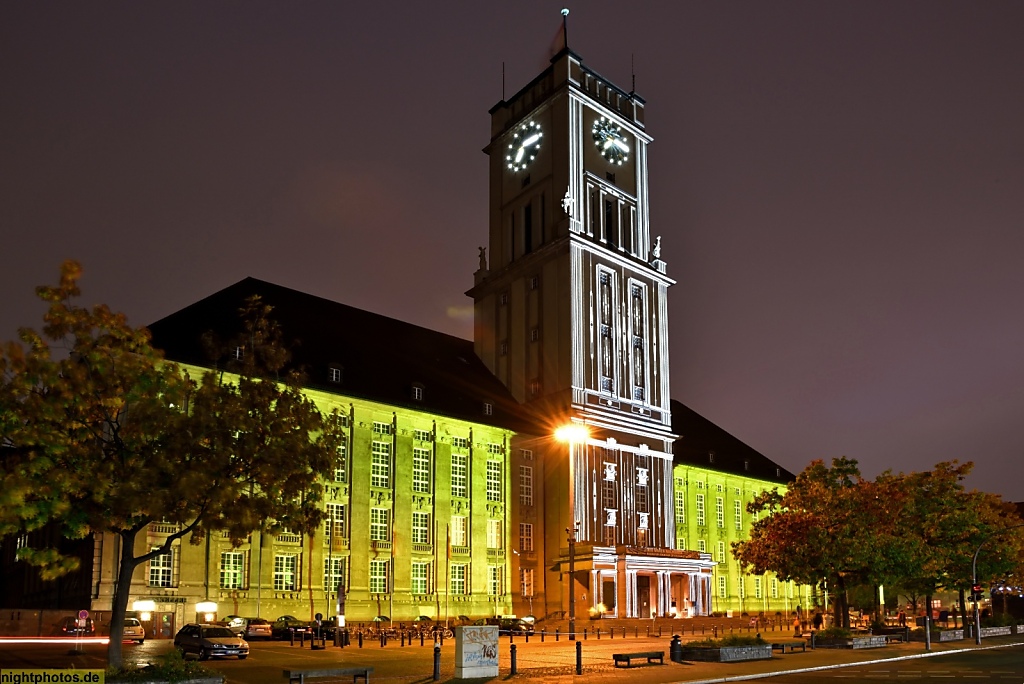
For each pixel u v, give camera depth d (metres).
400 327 81.25
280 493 26.44
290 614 58.41
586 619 69.56
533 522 75.50
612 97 87.06
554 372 77.56
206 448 24.95
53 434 23.38
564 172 80.12
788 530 54.22
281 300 71.44
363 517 64.19
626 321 82.44
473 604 69.50
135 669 22.97
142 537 52.62
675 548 82.44
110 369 24.75
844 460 56.97
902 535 56.47
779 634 64.31
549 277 79.75
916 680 30.41
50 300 24.67
